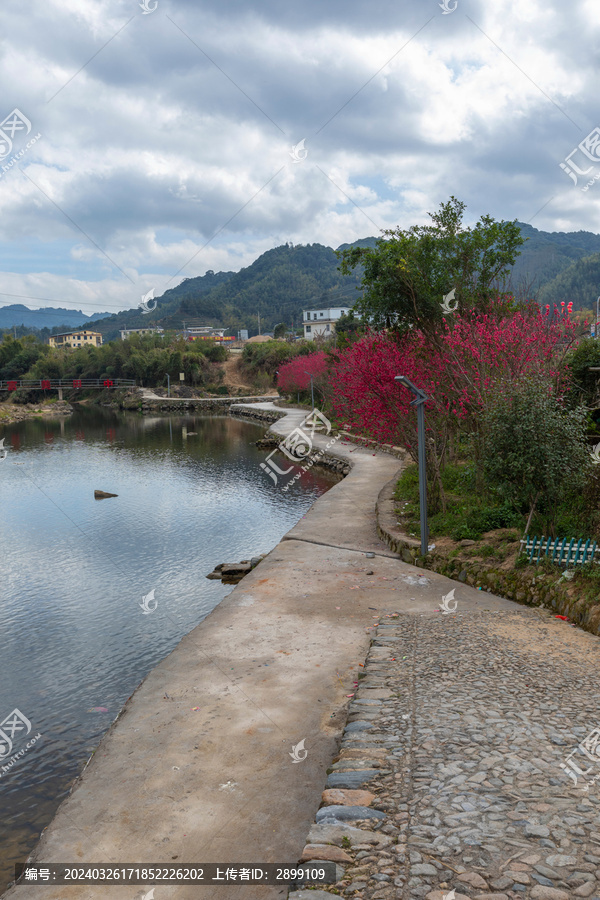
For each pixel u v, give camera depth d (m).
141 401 82.69
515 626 8.55
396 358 14.65
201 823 5.02
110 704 9.16
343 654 8.20
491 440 10.72
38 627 12.38
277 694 7.13
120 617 12.82
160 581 15.15
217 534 19.47
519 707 5.82
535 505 11.23
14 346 109.50
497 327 13.38
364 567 12.31
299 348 82.75
